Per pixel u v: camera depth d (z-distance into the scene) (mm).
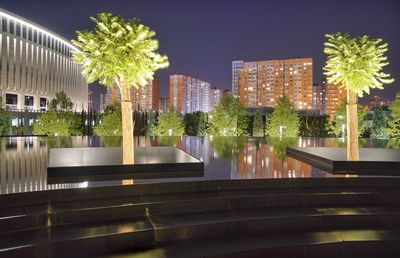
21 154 15375
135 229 7062
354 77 13125
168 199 8391
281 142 25766
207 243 7172
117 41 11109
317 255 7215
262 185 9734
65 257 6285
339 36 13547
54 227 7039
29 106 75562
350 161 11547
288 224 8016
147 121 54219
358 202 9172
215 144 23078
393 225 8320
